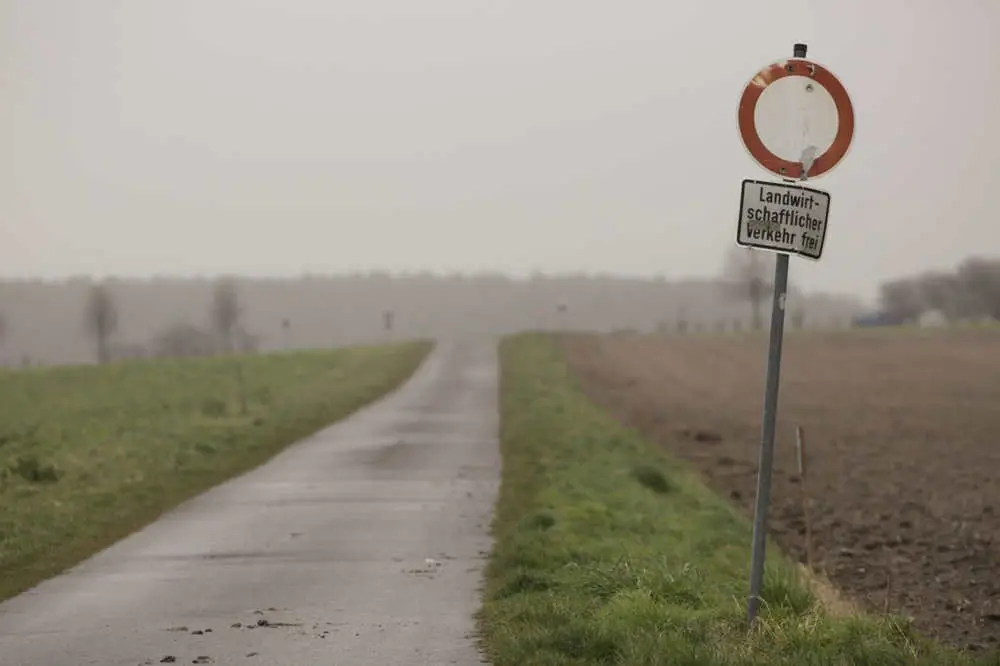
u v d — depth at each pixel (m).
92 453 45.78
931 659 13.09
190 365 116.75
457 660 14.44
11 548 25.73
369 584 20.42
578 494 31.16
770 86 13.64
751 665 12.49
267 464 43.44
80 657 15.23
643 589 16.95
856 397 77.88
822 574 19.58
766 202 13.41
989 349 136.12
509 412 66.44
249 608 18.48
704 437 52.53
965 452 46.28
